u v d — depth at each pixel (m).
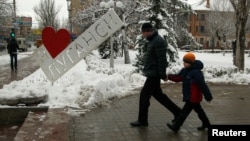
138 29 27.25
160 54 5.81
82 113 7.25
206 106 8.39
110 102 8.64
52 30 10.17
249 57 46.88
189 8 21.28
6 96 7.54
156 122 6.63
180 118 5.87
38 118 6.10
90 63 21.08
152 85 6.07
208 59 39.69
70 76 11.64
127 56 27.28
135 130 6.04
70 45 10.12
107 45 31.95
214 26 65.25
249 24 40.78
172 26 19.73
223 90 11.22
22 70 19.14
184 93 5.87
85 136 5.63
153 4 18.97
